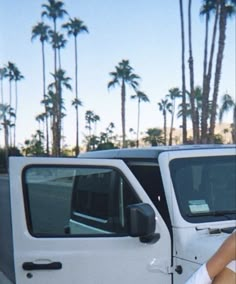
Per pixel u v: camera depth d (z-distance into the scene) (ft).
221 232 10.52
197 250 9.95
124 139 207.51
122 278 10.52
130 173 10.93
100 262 10.55
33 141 286.66
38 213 10.71
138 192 10.75
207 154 11.83
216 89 97.40
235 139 180.55
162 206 11.03
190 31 106.11
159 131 276.62
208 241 10.05
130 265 10.51
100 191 11.61
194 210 10.79
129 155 12.88
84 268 10.53
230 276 6.57
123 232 10.79
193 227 10.53
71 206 11.25
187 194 11.02
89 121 297.33
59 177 11.02
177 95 278.46
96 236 10.71
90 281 10.54
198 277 6.76
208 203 11.10
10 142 280.10
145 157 12.12
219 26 95.81
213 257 6.73
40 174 10.78
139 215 9.91
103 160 10.97
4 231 13.52
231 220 10.85
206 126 100.48
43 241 10.57
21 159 10.70
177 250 10.43
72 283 10.50
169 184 10.98
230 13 96.78
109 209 11.28
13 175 10.62
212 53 99.91
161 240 10.50
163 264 10.47
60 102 221.05
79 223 11.24
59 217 10.96
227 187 11.56
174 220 10.59
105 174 11.53
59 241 10.61
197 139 111.04
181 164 11.44
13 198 10.57
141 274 10.50
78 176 11.30
